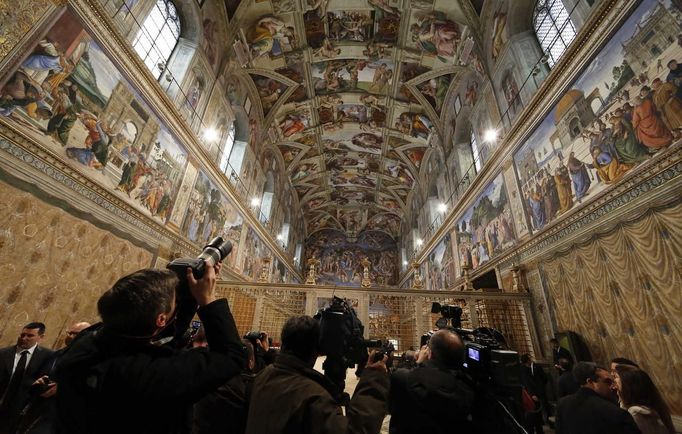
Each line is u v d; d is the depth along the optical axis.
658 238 5.30
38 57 5.77
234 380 2.52
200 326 3.32
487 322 9.28
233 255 15.25
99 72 7.20
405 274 30.41
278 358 1.87
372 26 15.73
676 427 4.80
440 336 2.21
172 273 1.38
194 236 11.76
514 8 10.82
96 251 7.13
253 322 9.66
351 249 37.69
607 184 6.54
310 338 1.90
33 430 3.25
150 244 9.20
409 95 18.95
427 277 21.73
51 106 6.03
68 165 6.38
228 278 14.55
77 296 6.58
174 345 1.49
